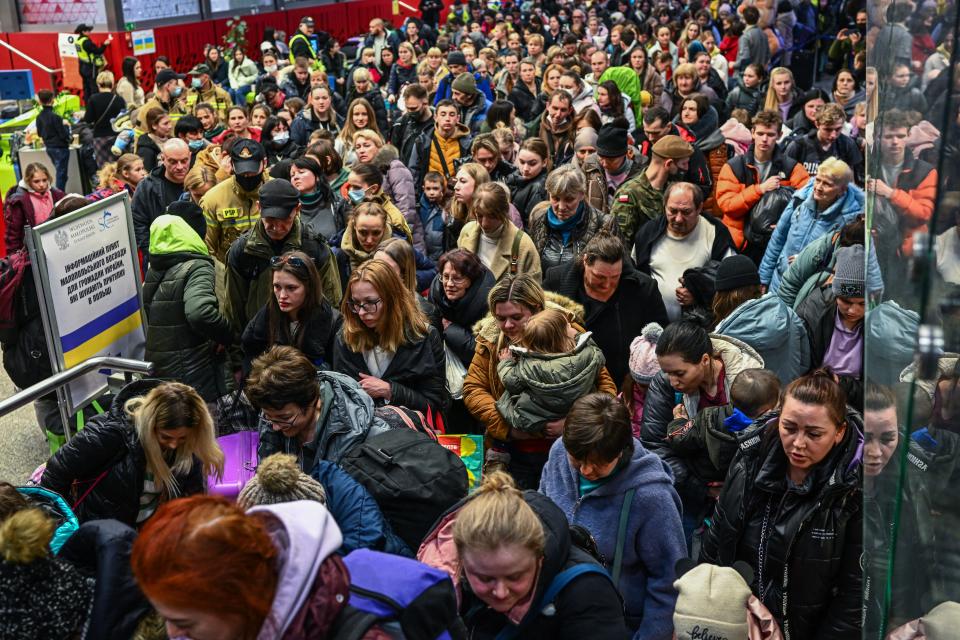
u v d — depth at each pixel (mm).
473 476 3965
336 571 1529
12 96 13812
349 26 24766
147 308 4910
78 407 4781
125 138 10164
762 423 2754
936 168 690
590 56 13375
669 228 5309
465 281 4719
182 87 12609
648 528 2906
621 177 6613
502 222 5355
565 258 5445
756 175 6484
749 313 4141
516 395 3939
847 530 2555
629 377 4473
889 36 1097
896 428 787
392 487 3053
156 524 1341
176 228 4855
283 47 18938
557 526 2273
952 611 659
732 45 16469
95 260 4844
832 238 4605
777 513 2654
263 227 4828
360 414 3451
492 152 6758
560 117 7996
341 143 8625
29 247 4453
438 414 4324
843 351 4125
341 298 5078
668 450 3637
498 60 15273
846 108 10086
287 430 3289
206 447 3244
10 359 5402
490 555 1970
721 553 2812
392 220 5965
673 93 11891
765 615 2498
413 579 1749
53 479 3221
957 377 669
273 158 9500
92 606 2424
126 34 18734
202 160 7461
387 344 4137
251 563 1330
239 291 4922
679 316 5246
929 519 685
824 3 19266
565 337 3896
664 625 2885
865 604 946
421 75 12719
